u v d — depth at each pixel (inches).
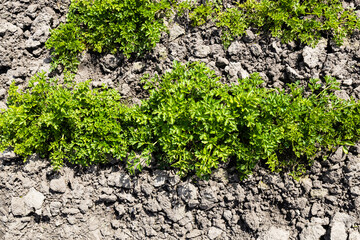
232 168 62.1
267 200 61.9
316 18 64.2
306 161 61.9
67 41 64.1
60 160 61.8
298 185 61.4
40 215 62.2
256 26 64.6
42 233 61.9
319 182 61.4
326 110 60.9
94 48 64.7
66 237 61.7
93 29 64.7
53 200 62.2
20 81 65.0
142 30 63.8
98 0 63.4
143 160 62.1
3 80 65.3
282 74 63.6
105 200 62.3
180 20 65.4
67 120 61.7
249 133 59.9
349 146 61.5
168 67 64.1
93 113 61.2
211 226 61.7
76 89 62.5
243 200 61.7
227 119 58.2
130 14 63.2
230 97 59.2
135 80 64.4
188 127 59.9
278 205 61.9
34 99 62.2
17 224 61.8
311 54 62.9
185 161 60.3
